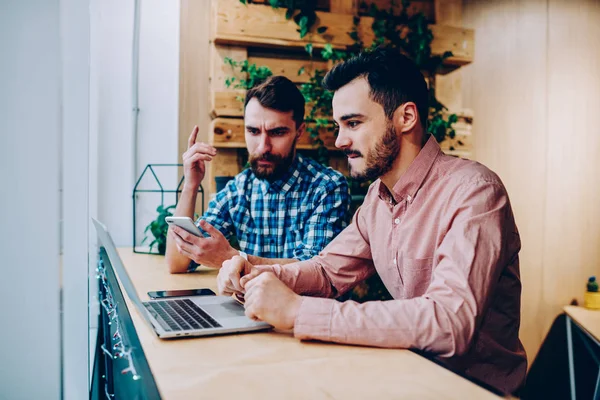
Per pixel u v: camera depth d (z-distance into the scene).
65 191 1.41
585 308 3.27
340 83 1.26
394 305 0.97
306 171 1.97
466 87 3.43
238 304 1.28
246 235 2.03
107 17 2.78
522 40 3.55
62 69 1.29
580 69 3.68
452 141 3.23
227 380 0.77
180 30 2.90
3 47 1.22
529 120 3.58
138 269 1.88
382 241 1.40
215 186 2.85
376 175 1.28
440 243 1.17
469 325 0.94
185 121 2.94
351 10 3.13
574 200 3.67
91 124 2.36
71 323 1.44
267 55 2.99
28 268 1.26
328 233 1.84
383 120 1.23
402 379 0.78
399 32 3.16
